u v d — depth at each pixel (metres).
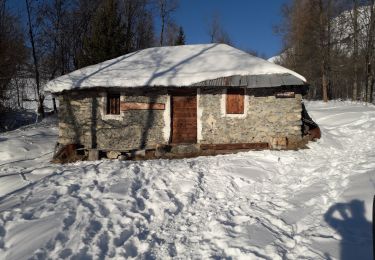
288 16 31.70
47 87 10.73
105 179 7.18
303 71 28.00
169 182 7.12
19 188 7.30
